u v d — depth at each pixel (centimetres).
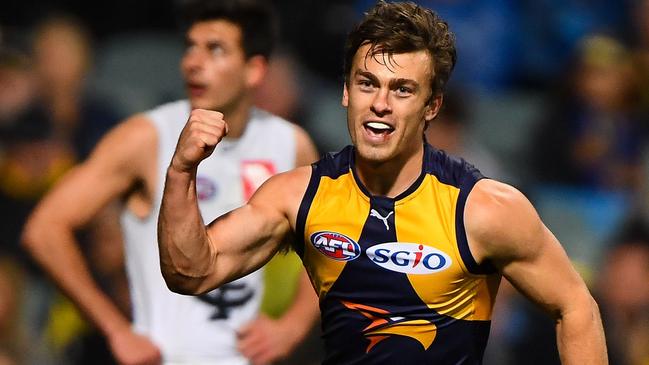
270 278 2022
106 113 2903
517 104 3453
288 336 1930
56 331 2486
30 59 2823
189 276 1314
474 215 1320
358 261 1339
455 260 1324
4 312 2341
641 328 2458
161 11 3375
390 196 1341
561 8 3503
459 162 1359
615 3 3534
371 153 1305
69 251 1850
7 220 2628
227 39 1852
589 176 3189
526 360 2450
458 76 3438
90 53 3130
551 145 3222
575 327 1358
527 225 1327
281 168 1920
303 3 3366
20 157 2700
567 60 3425
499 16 3475
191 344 1850
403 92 1308
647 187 3108
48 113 2798
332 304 1367
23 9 3228
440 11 3441
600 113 3216
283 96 2798
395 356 1354
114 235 2394
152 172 1844
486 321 1378
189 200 1288
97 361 2458
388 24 1307
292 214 1357
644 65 3241
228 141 1888
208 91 1848
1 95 2761
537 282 1352
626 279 2455
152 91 3178
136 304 1878
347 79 1342
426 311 1343
